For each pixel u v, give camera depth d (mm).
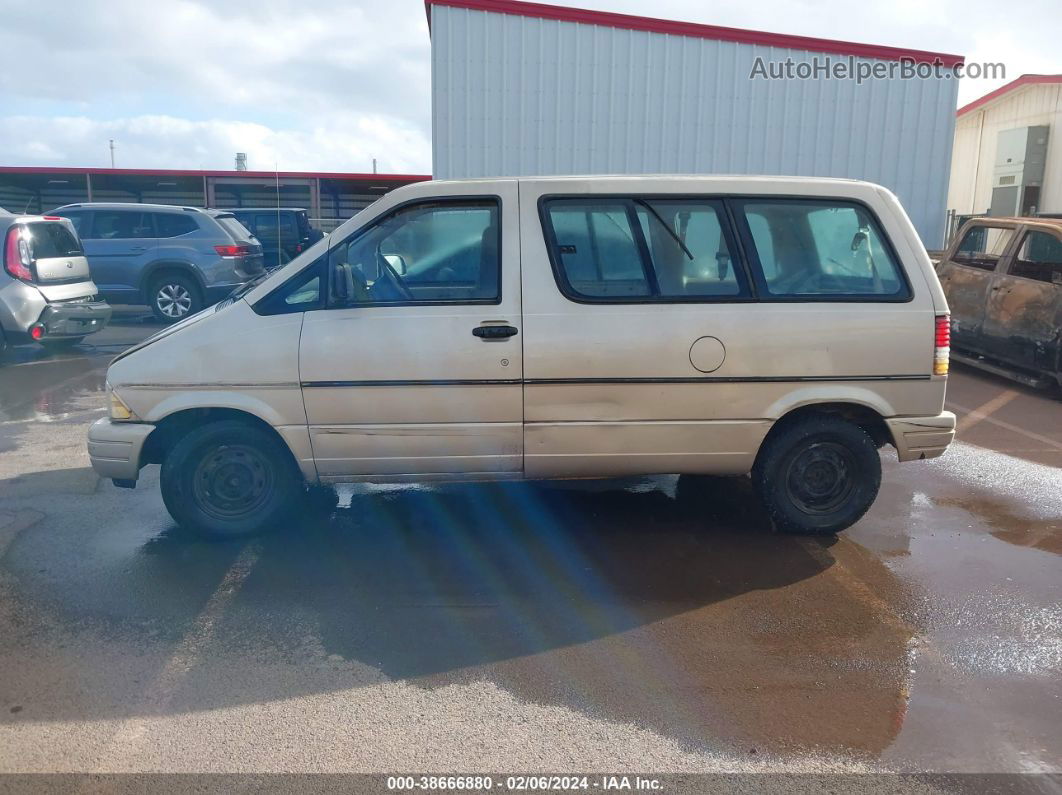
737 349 4465
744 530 5008
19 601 4039
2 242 9641
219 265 13250
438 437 4496
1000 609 4020
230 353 4438
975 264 10117
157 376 4469
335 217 23234
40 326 9781
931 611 3994
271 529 4809
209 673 3418
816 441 4703
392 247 4480
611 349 4410
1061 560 4625
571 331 4402
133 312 15305
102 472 4629
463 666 3486
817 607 4031
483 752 2918
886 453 6703
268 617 3900
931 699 3258
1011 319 9094
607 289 4465
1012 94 20828
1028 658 3570
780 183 4602
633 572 4422
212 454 4652
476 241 4480
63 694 3262
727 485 5812
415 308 4418
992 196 20906
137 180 21469
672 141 14180
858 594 4172
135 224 13289
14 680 3359
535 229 4461
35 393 8719
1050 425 7660
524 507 5375
